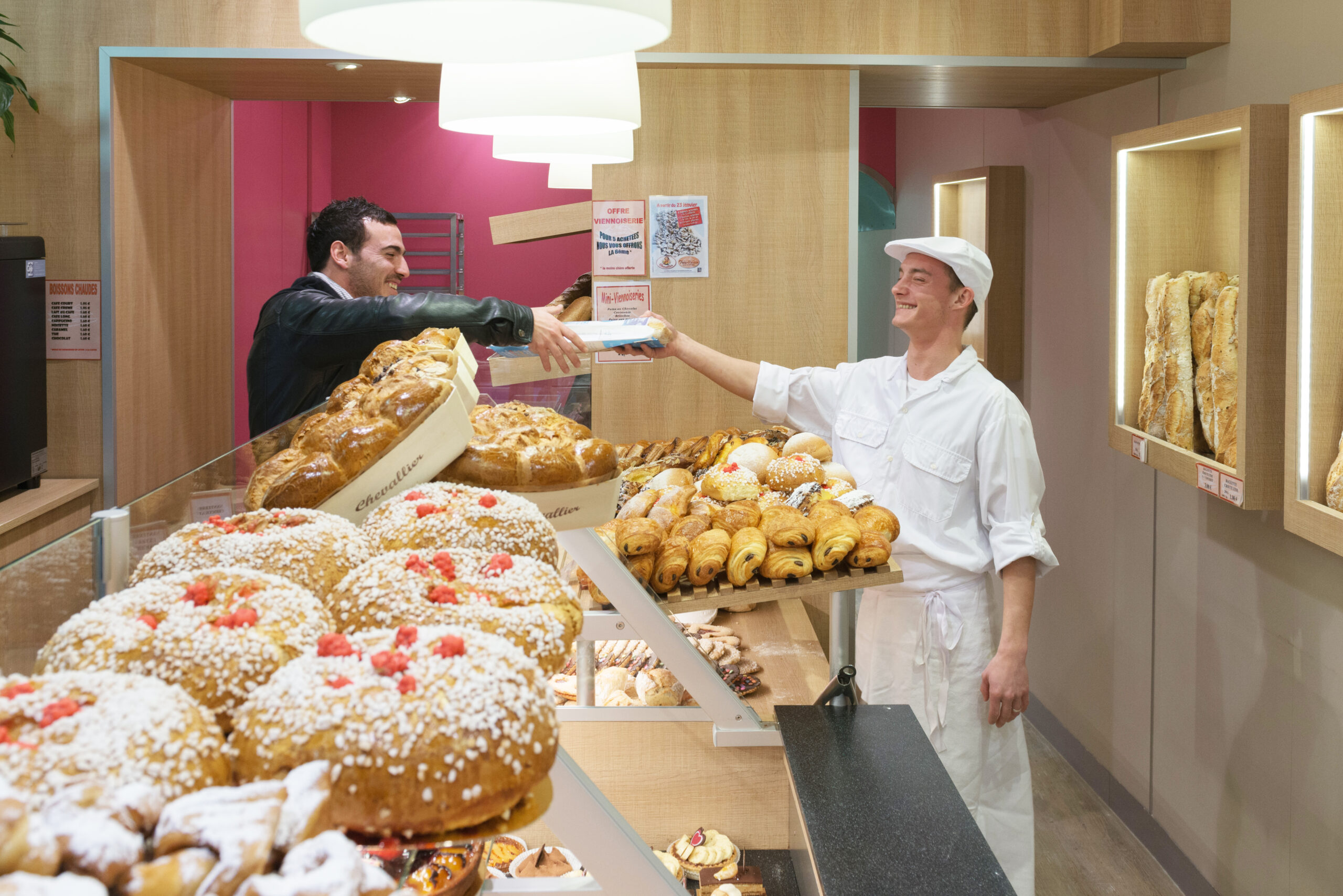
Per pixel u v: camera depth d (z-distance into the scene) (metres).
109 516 0.95
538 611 0.77
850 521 1.72
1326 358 1.86
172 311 3.21
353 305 2.60
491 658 0.63
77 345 2.87
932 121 5.07
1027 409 4.09
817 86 2.90
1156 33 2.65
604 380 2.96
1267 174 2.04
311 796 0.44
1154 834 3.13
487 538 0.93
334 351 2.66
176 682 0.63
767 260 2.95
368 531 0.95
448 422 1.12
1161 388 2.46
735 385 2.59
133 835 0.41
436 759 0.56
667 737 1.50
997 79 3.05
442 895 0.79
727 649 2.10
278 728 0.56
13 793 0.41
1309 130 1.81
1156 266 2.57
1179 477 2.36
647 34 1.11
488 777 0.57
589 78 1.53
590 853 0.82
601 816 0.83
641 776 1.49
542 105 1.52
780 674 2.08
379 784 0.55
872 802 1.24
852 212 2.94
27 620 0.80
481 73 1.53
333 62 2.81
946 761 2.31
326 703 0.57
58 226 2.84
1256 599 2.56
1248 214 2.06
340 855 0.41
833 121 2.91
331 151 6.10
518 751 0.59
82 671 0.62
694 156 2.91
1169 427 2.41
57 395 2.89
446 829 0.57
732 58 2.82
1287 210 2.05
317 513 0.95
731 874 1.38
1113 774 3.41
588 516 1.25
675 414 2.98
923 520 2.33
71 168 2.82
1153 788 3.14
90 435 2.90
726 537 1.70
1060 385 3.73
